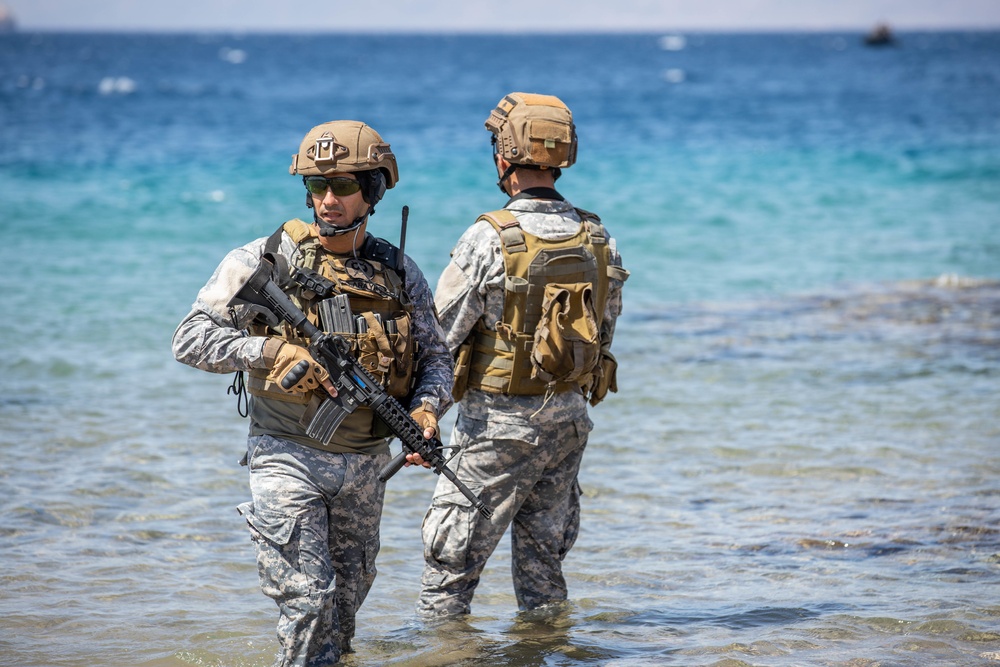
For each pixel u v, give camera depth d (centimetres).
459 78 16750
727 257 3234
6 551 1052
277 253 757
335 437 747
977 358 1973
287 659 722
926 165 5525
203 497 1234
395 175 771
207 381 1789
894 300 2581
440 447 766
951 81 14825
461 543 868
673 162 5678
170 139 6325
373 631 884
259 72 18750
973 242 3491
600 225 880
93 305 2369
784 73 18425
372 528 786
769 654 826
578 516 930
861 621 890
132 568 1020
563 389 852
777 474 1338
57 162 5116
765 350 2062
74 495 1225
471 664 810
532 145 842
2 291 2494
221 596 959
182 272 2819
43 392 1691
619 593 972
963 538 1102
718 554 1072
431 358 800
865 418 1590
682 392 1753
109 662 812
